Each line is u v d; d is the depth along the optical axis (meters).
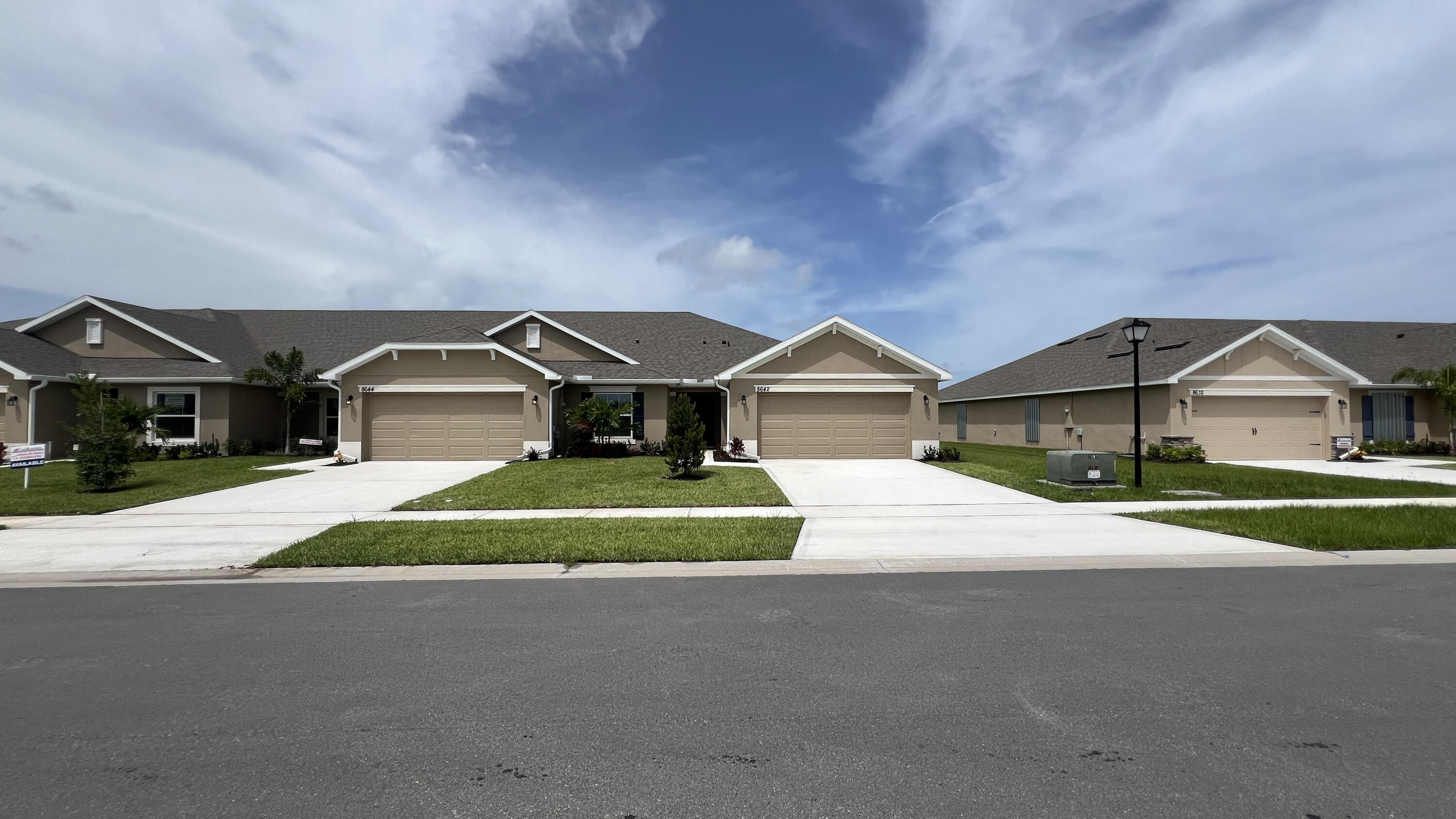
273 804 2.92
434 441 20.05
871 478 15.56
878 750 3.33
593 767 3.20
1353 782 3.03
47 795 2.99
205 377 21.05
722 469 17.05
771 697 3.96
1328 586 6.41
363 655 4.70
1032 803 2.88
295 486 14.24
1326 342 26.23
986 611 5.65
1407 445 22.89
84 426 14.20
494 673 4.36
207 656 4.70
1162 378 20.94
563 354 24.19
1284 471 16.95
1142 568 7.21
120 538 9.05
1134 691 4.02
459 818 2.80
